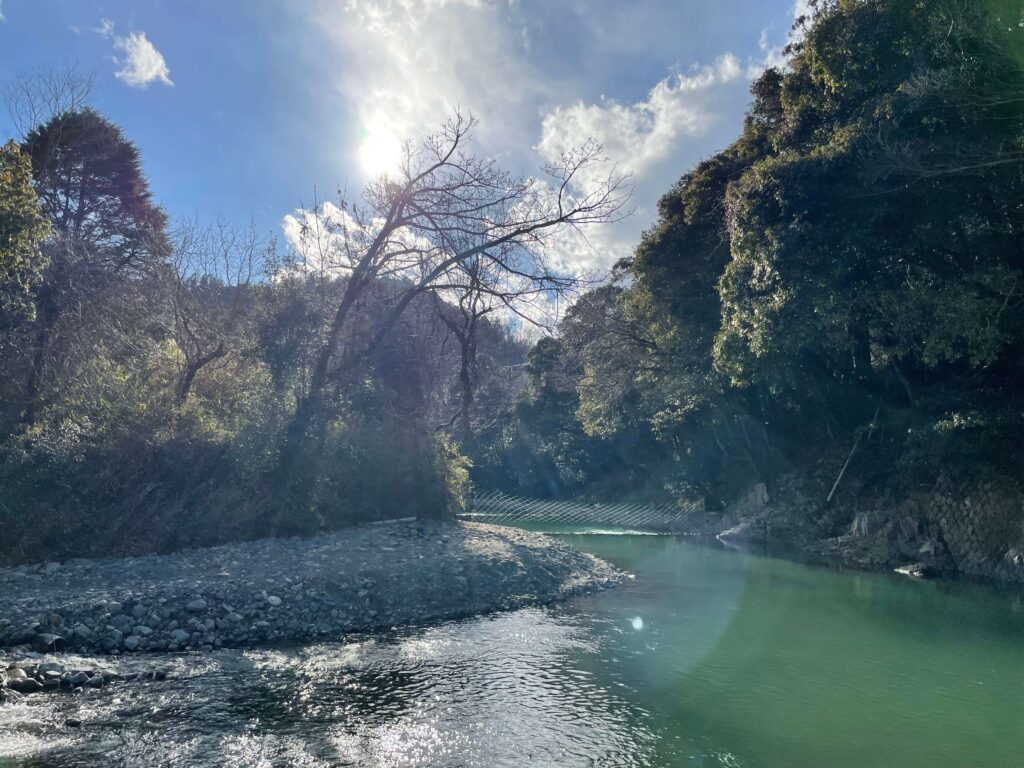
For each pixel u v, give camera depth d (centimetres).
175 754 652
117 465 1488
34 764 617
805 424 3159
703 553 2356
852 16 1811
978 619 1318
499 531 2164
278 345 1925
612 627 1220
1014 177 1515
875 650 1095
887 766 685
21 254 1373
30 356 1883
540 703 836
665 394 3469
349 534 1742
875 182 1631
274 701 806
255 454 1691
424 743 707
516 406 5331
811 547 2470
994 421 1855
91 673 854
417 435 2209
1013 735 764
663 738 742
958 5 1440
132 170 3134
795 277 1792
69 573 1206
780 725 784
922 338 1841
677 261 3116
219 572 1279
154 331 2255
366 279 1997
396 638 1107
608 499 4562
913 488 2284
